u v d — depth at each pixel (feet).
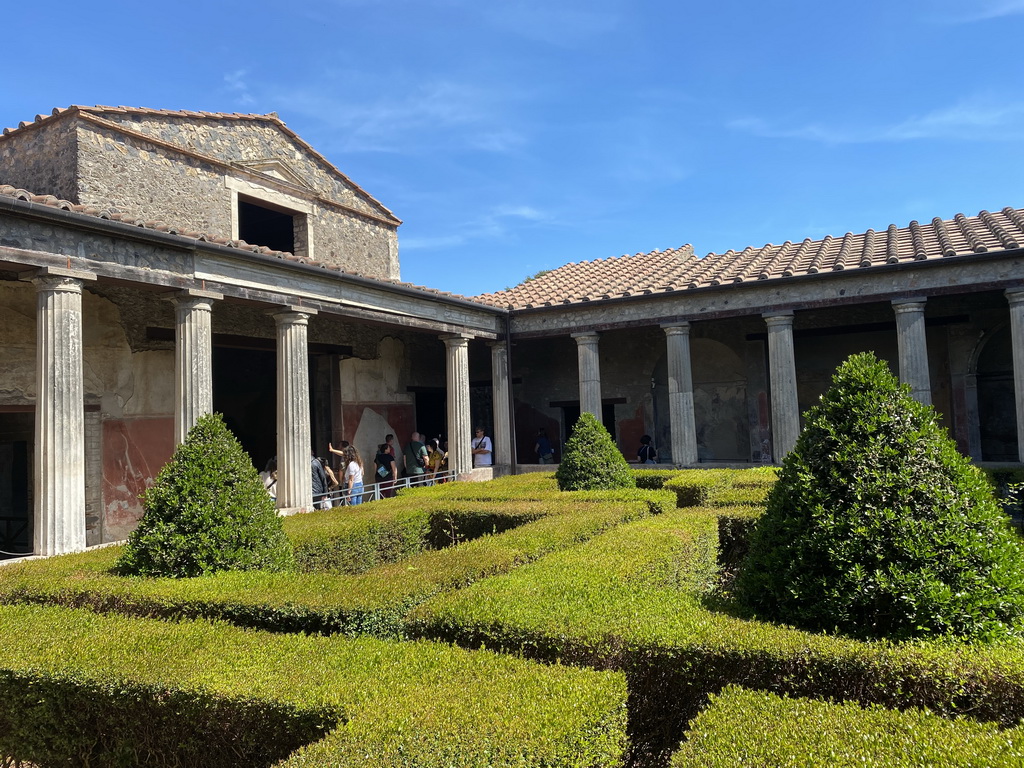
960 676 9.58
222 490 19.16
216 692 10.21
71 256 25.82
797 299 44.11
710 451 57.31
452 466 49.57
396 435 56.54
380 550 25.05
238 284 32.68
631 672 11.01
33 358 32.86
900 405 13.39
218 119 42.57
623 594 13.47
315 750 8.27
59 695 11.44
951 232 46.03
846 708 8.86
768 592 12.99
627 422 59.82
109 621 14.10
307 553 21.88
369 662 11.09
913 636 11.38
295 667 11.03
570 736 8.34
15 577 17.88
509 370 54.24
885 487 12.48
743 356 55.77
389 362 56.54
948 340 49.24
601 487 32.65
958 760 7.46
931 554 11.75
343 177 51.75
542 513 25.53
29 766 12.24
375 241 54.70
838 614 11.96
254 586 15.97
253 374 52.06
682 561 17.13
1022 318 38.19
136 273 28.17
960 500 12.32
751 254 55.31
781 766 7.50
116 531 35.68
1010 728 8.85
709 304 46.98
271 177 45.24
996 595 11.48
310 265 35.96
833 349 53.62
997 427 49.21
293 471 35.40
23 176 36.94
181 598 15.23
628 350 59.98
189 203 40.27
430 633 12.69
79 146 35.14
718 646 10.70
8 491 40.96
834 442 13.41
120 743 11.02
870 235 51.96
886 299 41.57
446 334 49.32
